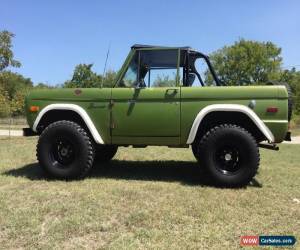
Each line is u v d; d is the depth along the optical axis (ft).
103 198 18.06
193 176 23.16
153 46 22.16
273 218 15.69
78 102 22.16
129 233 14.08
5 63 60.59
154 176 23.11
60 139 21.83
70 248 12.87
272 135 19.98
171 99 21.06
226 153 20.42
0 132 71.77
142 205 17.02
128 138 21.79
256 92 20.10
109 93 21.77
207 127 21.48
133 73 22.16
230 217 15.65
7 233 14.02
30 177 22.71
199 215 15.80
